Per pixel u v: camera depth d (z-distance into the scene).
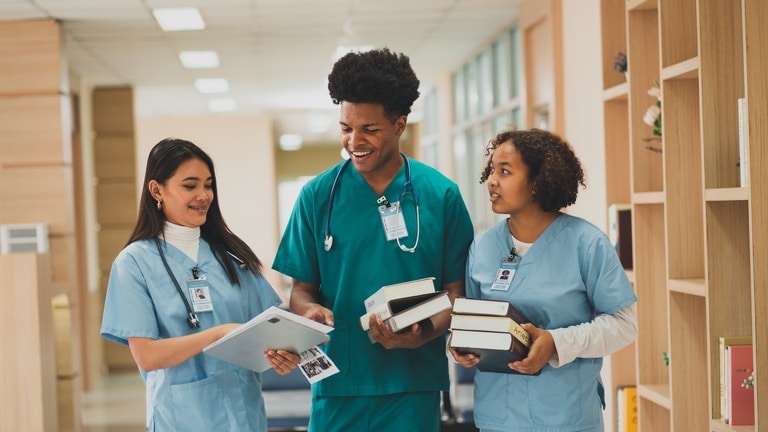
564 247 2.31
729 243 2.70
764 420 2.35
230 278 2.46
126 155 10.19
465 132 10.35
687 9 3.10
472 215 10.16
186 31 7.48
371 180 2.43
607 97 3.95
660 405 3.45
